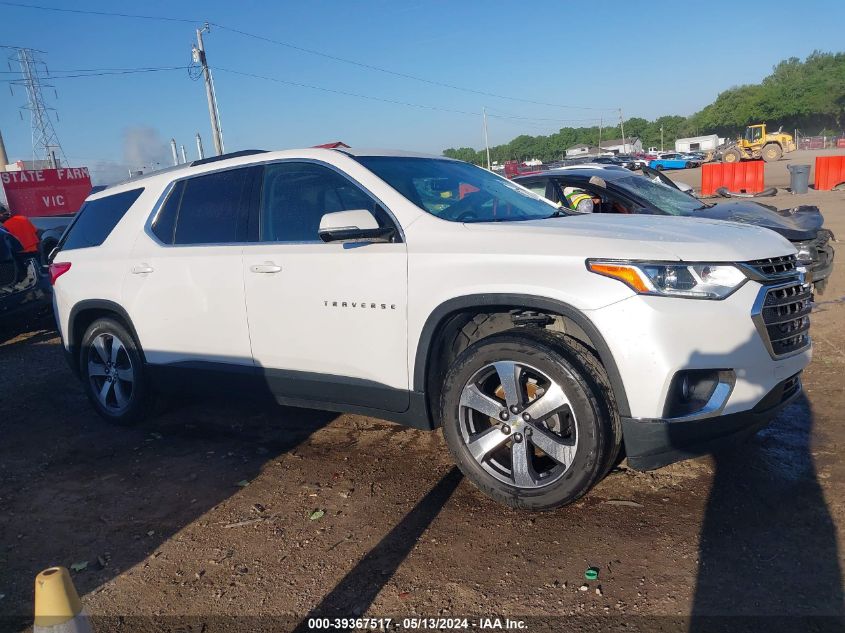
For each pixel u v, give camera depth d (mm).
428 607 2873
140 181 5211
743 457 3975
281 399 4363
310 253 4062
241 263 4352
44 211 22172
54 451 4902
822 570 2904
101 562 3381
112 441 5023
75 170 22703
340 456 4445
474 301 3475
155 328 4824
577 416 3258
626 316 3131
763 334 3223
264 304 4246
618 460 4027
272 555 3346
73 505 4020
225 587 3115
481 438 3580
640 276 3145
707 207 7305
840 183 21953
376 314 3816
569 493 3328
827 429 4281
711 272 3182
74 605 1820
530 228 3598
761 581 2863
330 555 3307
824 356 5719
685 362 3094
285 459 4465
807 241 6879
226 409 5527
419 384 3746
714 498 3545
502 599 2885
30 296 8703
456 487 3893
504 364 3449
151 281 4789
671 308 3107
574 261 3285
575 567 3055
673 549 3129
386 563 3203
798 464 3842
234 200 4559
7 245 8477
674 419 3137
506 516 3527
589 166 8242
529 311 3619
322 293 3996
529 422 3410
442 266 3596
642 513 3451
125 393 5262
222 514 3789
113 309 5035
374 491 3918
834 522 3244
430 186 4215
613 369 3188
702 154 62344
